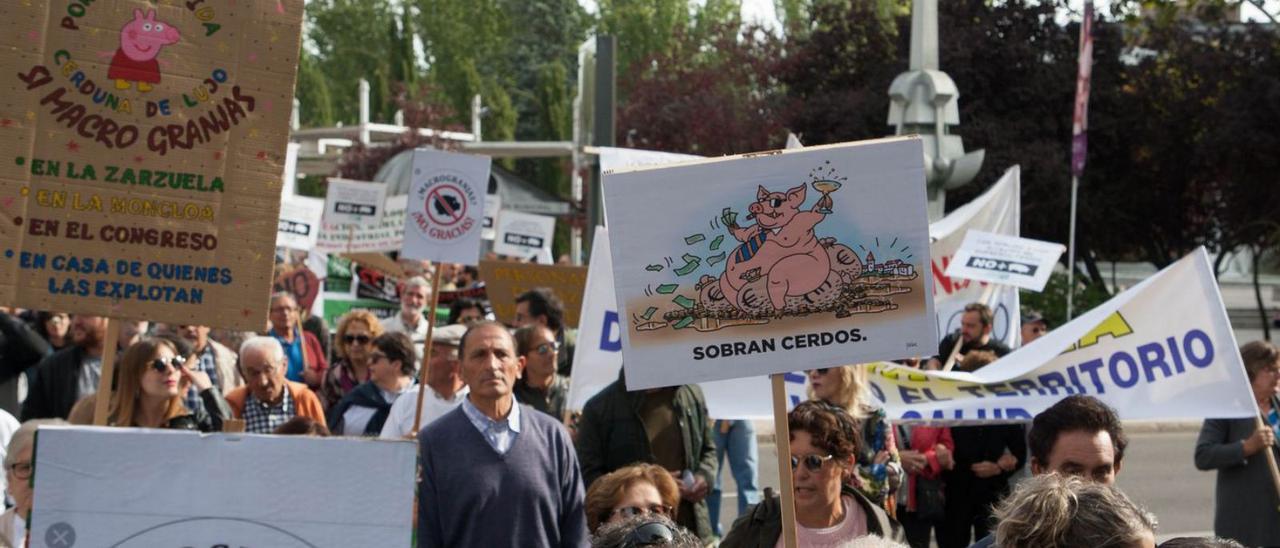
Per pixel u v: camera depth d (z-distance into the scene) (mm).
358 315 10109
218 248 4348
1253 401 7102
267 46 4379
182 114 4348
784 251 4414
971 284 11930
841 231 4410
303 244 16672
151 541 3596
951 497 8484
